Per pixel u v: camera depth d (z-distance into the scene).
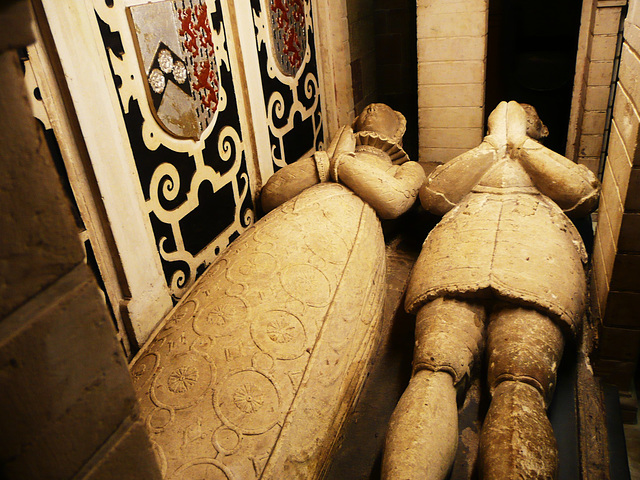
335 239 2.18
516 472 1.38
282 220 2.26
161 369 1.66
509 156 2.48
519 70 4.46
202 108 2.30
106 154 1.77
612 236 2.12
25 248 0.52
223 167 2.52
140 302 1.97
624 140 2.03
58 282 0.56
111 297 1.89
